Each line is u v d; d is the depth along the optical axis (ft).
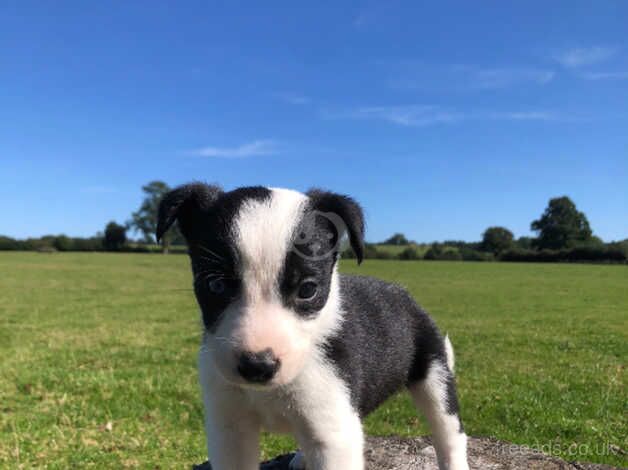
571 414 2.23
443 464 1.19
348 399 0.89
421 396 1.19
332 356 0.88
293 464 1.32
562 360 3.30
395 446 1.46
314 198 0.85
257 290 0.76
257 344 0.73
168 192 0.89
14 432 1.85
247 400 0.90
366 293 1.09
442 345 1.21
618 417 2.19
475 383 2.72
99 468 1.59
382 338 1.04
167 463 1.63
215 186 0.90
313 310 0.80
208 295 0.79
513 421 2.12
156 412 2.12
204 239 0.80
